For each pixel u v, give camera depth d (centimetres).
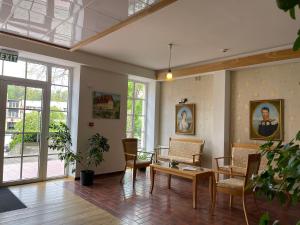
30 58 498
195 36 426
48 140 529
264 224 97
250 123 529
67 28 377
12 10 319
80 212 356
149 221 333
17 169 487
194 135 638
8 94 474
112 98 611
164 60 597
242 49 495
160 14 342
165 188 496
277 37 423
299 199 98
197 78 642
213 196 383
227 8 321
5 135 469
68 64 546
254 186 116
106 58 583
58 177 548
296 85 473
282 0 71
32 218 329
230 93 571
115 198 423
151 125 724
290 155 94
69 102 568
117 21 346
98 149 524
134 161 517
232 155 527
